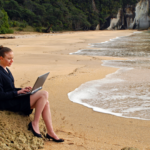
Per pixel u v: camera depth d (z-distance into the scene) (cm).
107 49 1770
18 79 681
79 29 8444
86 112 430
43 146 284
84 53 1484
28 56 1256
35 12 7081
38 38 3294
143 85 623
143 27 10650
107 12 9731
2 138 250
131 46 2047
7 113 282
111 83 648
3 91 270
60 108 449
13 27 6038
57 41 2656
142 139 322
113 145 298
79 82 657
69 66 930
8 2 6756
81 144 297
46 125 296
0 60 277
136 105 471
